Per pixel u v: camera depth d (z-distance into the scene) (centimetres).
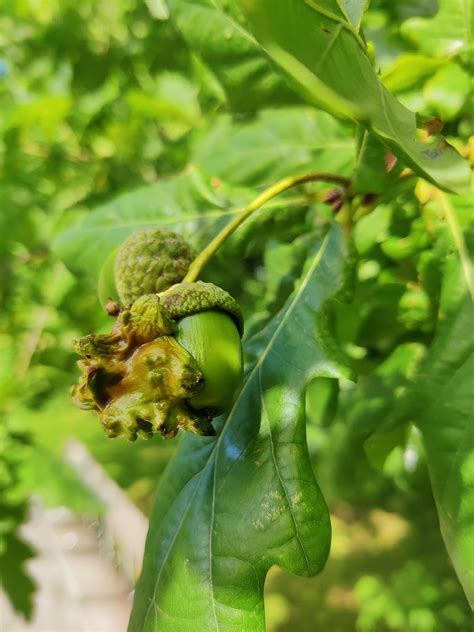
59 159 29
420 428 12
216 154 17
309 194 14
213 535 11
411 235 14
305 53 7
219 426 11
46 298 28
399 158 8
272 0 6
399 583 35
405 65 13
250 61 14
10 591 26
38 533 45
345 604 45
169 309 10
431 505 35
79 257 16
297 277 14
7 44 28
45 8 26
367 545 48
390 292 14
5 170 29
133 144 27
